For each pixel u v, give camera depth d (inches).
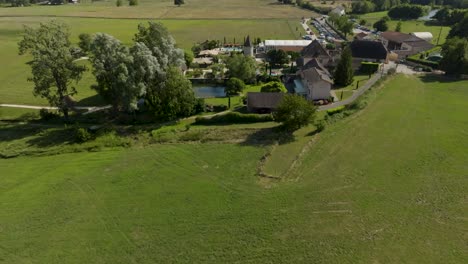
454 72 4092.0
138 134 2883.9
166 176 2294.5
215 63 4749.0
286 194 2094.0
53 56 2844.5
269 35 6919.3
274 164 2409.0
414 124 2920.8
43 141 2763.3
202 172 2332.7
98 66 2856.8
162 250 1708.9
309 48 4616.1
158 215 1942.7
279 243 1736.0
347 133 2800.2
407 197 2052.2
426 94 3565.5
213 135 2819.9
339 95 3614.7
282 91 3503.9
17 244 1759.4
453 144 2603.3
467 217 1889.8
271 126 2957.7
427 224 1844.2
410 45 5246.1
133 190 2156.7
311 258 1646.2
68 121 3115.2
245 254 1675.7
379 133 2787.9
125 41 6254.9
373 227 1828.2
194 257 1663.4
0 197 2105.1
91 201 2062.0
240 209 1974.7
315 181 2214.6
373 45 4648.1
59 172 2352.4
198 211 1966.0
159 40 3371.1
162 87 3115.2
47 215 1953.7
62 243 1764.3
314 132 2837.1
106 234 1817.2
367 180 2213.3
